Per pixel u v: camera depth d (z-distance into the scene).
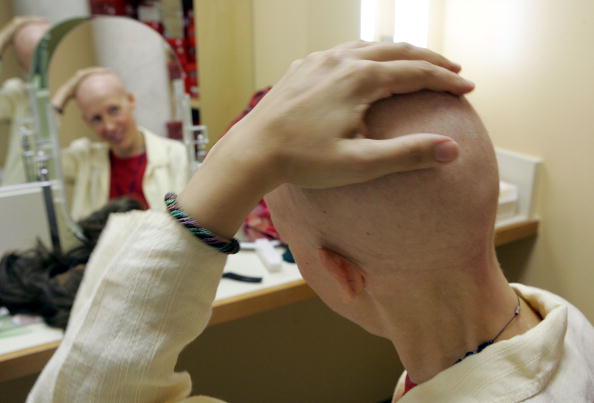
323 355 1.54
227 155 0.35
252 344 1.43
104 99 1.23
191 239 0.36
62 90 1.19
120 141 1.27
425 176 0.33
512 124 1.18
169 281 0.37
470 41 1.24
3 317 0.91
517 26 1.11
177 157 1.32
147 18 1.25
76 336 0.39
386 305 0.40
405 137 0.31
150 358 0.37
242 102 1.46
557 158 1.09
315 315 1.48
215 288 0.39
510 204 1.17
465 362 0.38
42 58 1.16
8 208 1.10
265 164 0.33
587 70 0.99
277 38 1.39
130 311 0.37
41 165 1.17
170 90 1.30
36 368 0.83
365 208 0.35
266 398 1.51
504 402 0.37
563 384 0.38
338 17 1.27
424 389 0.39
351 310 0.44
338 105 0.33
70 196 1.21
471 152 0.35
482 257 0.38
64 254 1.09
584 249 1.08
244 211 0.36
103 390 0.38
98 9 1.20
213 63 1.39
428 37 1.31
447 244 0.36
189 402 0.43
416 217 0.34
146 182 1.29
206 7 1.33
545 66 1.07
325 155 0.32
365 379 1.64
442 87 0.36
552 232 1.15
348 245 0.37
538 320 0.44
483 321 0.40
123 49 1.23
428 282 0.38
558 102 1.06
